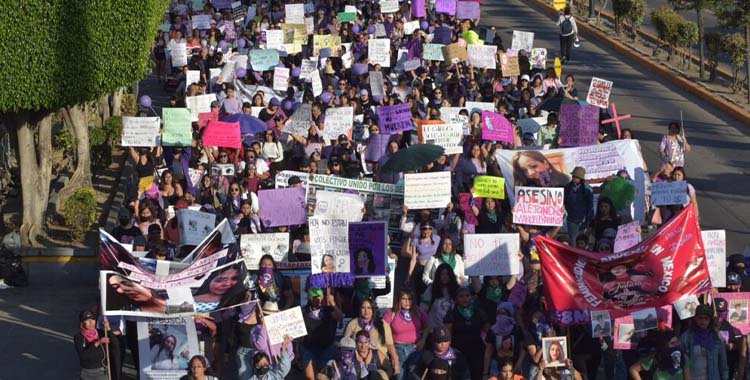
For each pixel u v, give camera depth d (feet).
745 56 240.53
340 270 112.98
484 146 158.10
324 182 137.08
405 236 133.59
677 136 162.71
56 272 151.02
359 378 101.24
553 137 168.96
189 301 104.94
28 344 127.95
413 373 101.91
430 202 134.21
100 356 106.93
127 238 132.77
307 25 245.65
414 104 186.09
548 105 182.91
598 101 177.58
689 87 247.70
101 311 108.58
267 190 132.77
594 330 102.83
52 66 149.59
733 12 237.25
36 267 150.82
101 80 155.33
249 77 209.87
